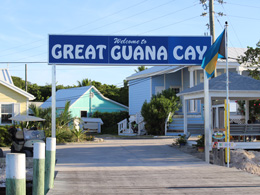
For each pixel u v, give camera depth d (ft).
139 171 32.19
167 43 41.24
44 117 68.74
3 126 62.59
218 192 23.24
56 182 26.48
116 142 69.15
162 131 95.35
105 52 40.47
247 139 58.80
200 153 47.52
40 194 18.98
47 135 65.82
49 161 23.95
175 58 41.24
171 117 94.89
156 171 32.12
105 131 121.80
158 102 94.53
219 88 49.70
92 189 24.09
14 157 13.94
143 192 23.26
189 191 23.57
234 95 49.88
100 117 125.59
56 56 39.91
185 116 60.85
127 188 24.50
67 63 39.96
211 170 32.71
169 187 24.90
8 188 13.89
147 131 98.84
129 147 56.65
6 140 61.72
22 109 69.92
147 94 111.24
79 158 43.24
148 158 43.21
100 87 170.19
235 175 29.73
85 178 28.40
